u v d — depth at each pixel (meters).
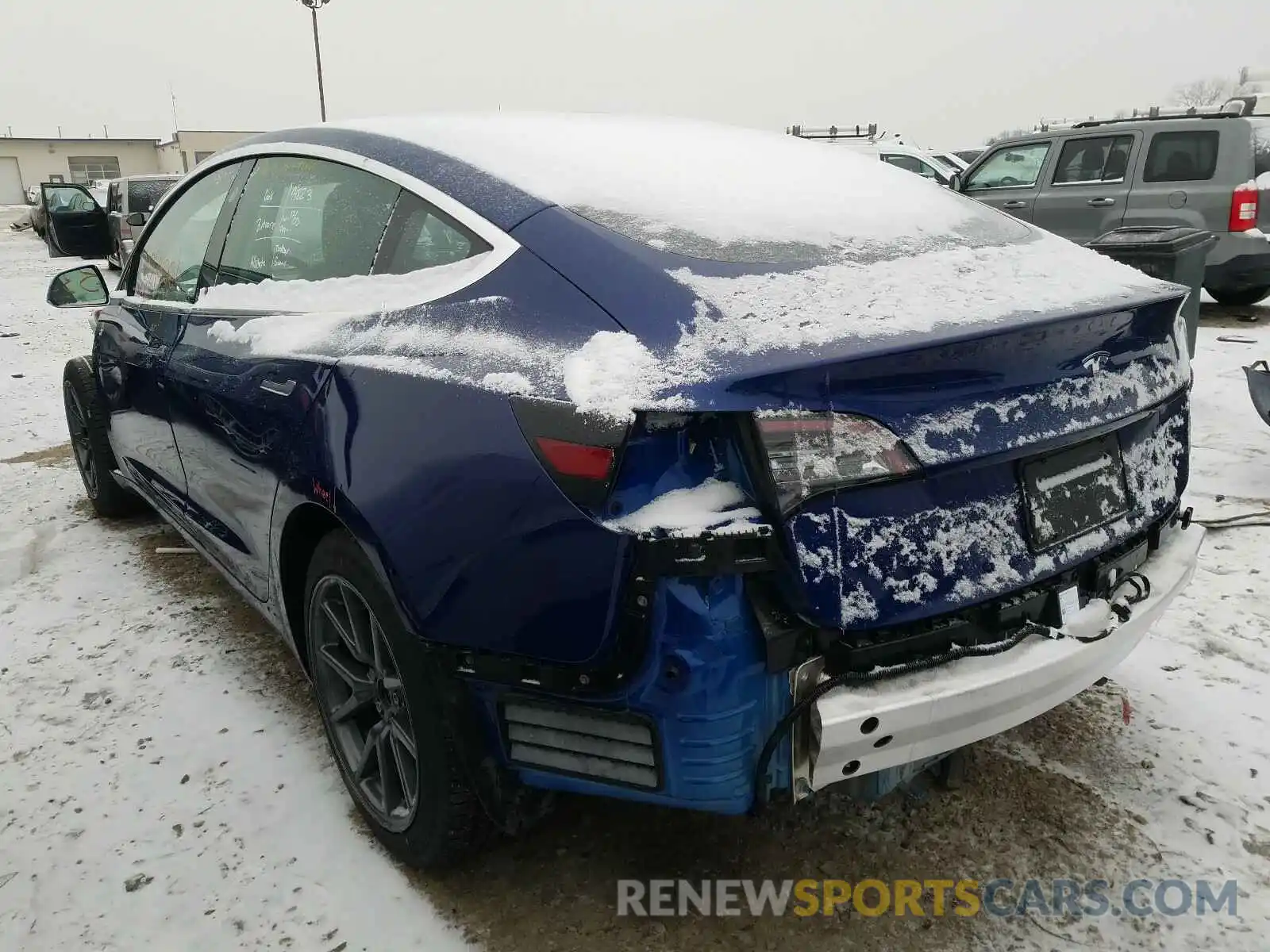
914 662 1.68
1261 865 2.14
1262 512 4.01
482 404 1.75
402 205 2.26
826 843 2.23
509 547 1.69
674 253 1.84
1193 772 2.44
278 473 2.28
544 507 1.64
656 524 1.54
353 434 1.99
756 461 1.55
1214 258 8.38
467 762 1.88
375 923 2.02
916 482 1.67
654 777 1.67
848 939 1.97
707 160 2.37
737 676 1.58
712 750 1.60
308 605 2.33
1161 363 2.18
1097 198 8.90
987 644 1.77
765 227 2.01
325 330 2.24
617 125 2.64
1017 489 1.82
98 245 4.68
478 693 1.84
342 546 2.11
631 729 1.66
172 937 1.99
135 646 3.21
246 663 3.08
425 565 1.81
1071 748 2.54
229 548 2.82
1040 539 1.85
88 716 2.79
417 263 2.17
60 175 61.91
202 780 2.49
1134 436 2.13
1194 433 5.13
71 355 9.03
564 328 1.77
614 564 1.57
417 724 1.94
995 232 2.37
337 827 2.31
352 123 2.68
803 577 1.56
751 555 1.54
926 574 1.68
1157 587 2.10
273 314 2.48
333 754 2.43
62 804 2.41
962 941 1.96
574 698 1.69
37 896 2.11
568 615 1.64
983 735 1.79
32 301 13.23
